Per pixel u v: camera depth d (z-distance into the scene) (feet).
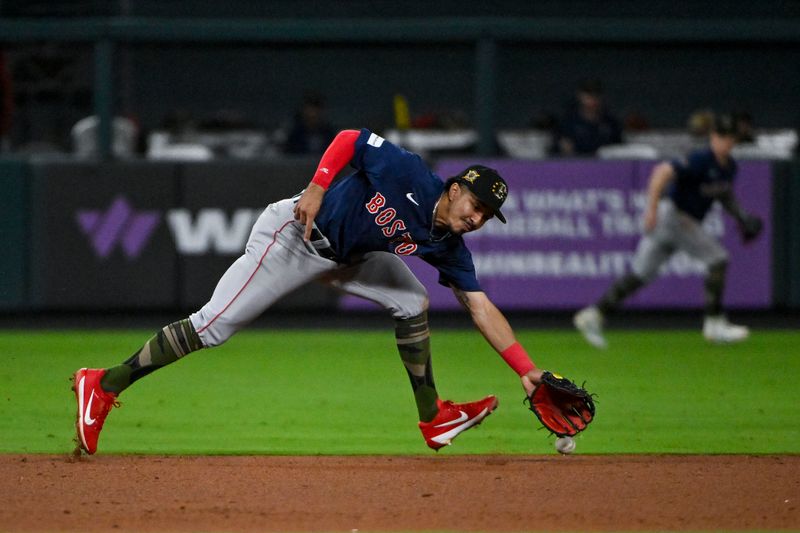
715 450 73.51
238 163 133.80
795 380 104.42
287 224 63.52
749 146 151.12
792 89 173.27
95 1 155.74
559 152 143.64
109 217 133.49
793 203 135.85
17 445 73.51
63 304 133.59
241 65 175.22
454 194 60.34
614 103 175.42
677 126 174.81
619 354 119.85
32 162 132.26
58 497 58.29
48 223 132.87
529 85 176.24
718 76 173.78
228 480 62.69
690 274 136.36
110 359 113.29
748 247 136.26
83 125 142.82
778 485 62.08
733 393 97.45
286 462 68.18
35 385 98.63
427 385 67.46
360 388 99.50
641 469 66.33
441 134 145.79
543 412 64.54
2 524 52.85
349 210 61.72
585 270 135.95
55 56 145.38
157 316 135.95
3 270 132.16
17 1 152.15
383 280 65.92
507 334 65.00
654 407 90.68
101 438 76.43
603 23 134.51
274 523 53.26
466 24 133.90
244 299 64.18
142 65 173.68
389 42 134.21
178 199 133.90
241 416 86.07
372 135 61.46
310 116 143.84
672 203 123.34
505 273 135.44
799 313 140.15
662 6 171.83
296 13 175.22
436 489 60.64
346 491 60.08
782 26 134.31
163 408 89.25
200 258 134.21
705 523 53.67
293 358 117.08
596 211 135.74
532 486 61.46
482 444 75.61
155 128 171.01
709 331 126.11
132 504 56.90
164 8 172.65
